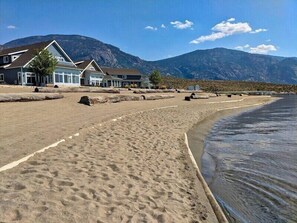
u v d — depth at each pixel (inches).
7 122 433.1
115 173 260.5
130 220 178.1
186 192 246.8
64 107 653.9
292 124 754.2
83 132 411.5
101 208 186.5
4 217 157.9
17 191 193.0
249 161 378.9
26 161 263.3
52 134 374.9
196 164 339.0
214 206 225.5
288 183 296.2
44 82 1688.0
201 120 773.9
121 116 608.7
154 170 291.7
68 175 236.8
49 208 173.5
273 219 222.8
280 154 417.1
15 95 621.6
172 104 1075.9
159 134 489.7
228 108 1219.9
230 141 515.2
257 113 1091.9
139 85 3120.1
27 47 1841.8
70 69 1859.0
